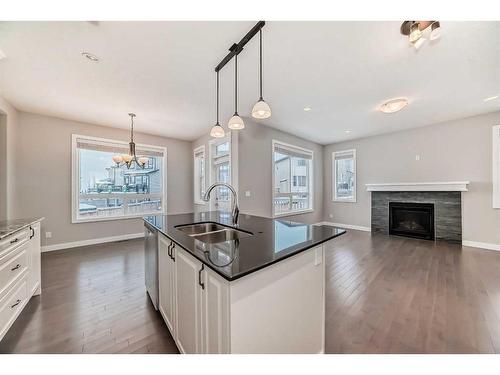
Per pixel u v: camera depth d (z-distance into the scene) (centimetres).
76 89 296
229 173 450
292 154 566
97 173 464
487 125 405
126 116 406
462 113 403
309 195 631
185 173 598
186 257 138
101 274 295
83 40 197
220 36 194
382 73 261
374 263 331
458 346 158
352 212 608
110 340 167
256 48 213
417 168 491
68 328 181
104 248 417
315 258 148
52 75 259
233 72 256
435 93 316
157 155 547
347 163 629
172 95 318
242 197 435
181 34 191
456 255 366
